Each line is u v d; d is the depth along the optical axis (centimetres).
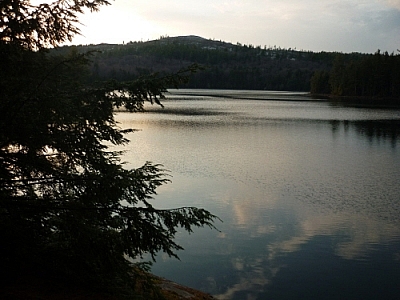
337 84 11275
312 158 2300
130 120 4328
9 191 443
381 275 906
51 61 452
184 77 480
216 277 887
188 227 469
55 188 483
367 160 2252
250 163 2128
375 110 6169
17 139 412
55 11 432
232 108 6341
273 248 1041
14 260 437
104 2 446
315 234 1138
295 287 852
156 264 944
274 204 1414
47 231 461
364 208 1372
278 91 16338
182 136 3142
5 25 418
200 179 1758
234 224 1210
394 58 10150
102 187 436
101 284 457
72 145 447
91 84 486
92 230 431
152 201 1421
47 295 420
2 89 400
